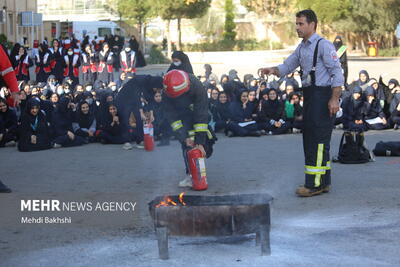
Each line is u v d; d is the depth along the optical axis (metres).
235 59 39.41
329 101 6.61
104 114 11.59
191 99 6.84
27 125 10.84
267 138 11.98
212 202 5.00
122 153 10.44
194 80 6.73
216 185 7.55
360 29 42.59
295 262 4.65
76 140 11.37
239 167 8.75
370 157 8.94
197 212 4.70
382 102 12.82
